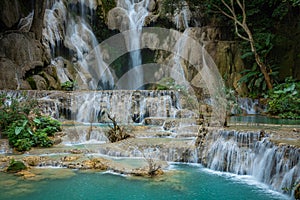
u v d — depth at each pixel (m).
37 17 15.72
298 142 6.16
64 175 6.51
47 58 15.84
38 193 5.46
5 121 9.57
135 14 20.02
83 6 19.03
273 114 13.19
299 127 8.34
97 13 19.52
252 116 12.88
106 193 5.52
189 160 7.88
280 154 5.93
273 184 5.92
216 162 7.29
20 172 6.64
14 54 14.53
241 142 7.09
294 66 16.03
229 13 16.95
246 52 16.48
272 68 16.05
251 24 16.56
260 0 16.19
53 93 12.82
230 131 7.36
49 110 12.02
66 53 17.72
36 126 9.59
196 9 18.59
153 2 19.88
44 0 15.75
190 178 6.48
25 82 14.33
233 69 16.84
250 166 6.75
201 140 7.98
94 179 6.28
